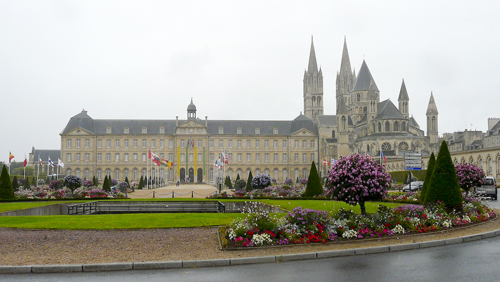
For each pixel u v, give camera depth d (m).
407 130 131.00
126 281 13.58
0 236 20.86
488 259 16.00
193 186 102.25
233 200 46.28
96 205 41.56
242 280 13.54
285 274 14.23
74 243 19.11
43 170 158.62
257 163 128.88
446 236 20.50
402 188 61.09
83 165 123.56
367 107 141.88
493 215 28.22
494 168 76.81
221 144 127.81
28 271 14.84
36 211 36.59
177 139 126.12
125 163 124.94
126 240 19.75
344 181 24.47
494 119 128.00
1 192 45.56
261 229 19.00
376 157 118.44
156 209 41.16
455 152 89.69
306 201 43.47
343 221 20.69
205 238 20.16
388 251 17.84
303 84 172.12
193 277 13.98
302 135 130.38
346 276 13.87
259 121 133.00
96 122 127.00
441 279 13.32
